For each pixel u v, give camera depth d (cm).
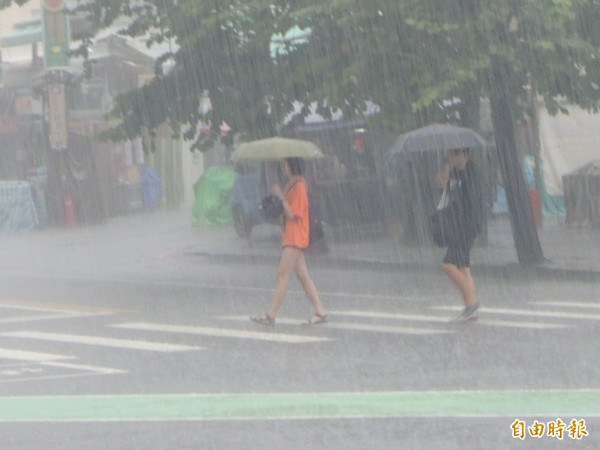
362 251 5781
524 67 4691
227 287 4641
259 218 6681
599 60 4684
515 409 2177
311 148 3941
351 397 2311
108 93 9212
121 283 4884
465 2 4597
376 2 4706
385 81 4934
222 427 2073
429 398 2284
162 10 5469
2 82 9631
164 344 3091
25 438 2022
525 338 3048
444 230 3338
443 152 5466
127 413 2209
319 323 3397
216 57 5472
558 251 5416
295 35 6028
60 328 3484
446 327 3288
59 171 8306
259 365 2714
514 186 5006
